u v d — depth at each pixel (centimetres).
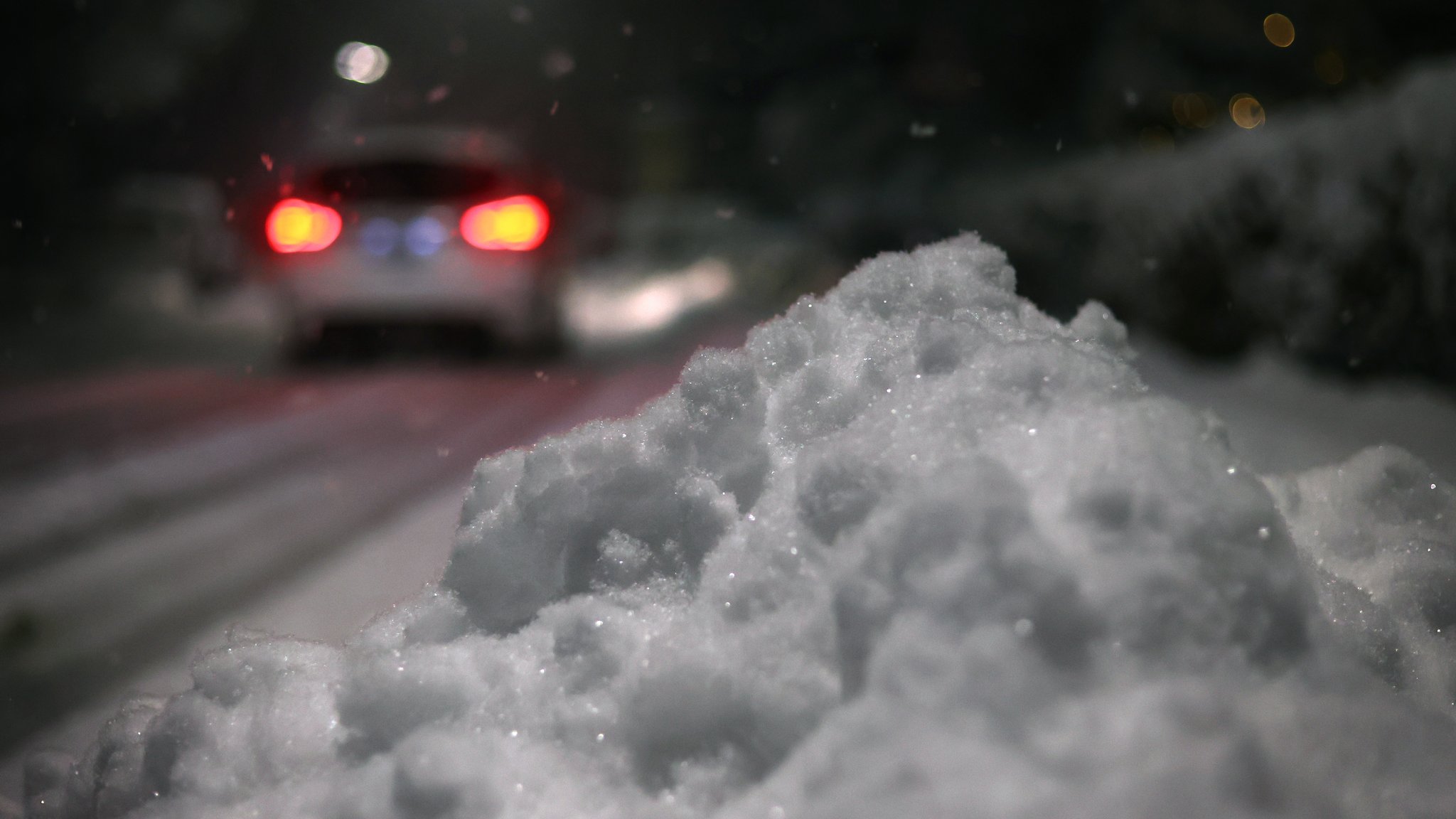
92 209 2150
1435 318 420
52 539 429
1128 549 89
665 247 2191
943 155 1980
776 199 2708
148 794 111
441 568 133
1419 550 128
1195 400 505
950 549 89
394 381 847
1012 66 2077
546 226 938
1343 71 1214
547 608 114
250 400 786
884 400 113
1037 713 81
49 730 249
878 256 139
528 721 104
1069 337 127
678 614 109
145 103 2859
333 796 100
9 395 828
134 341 1256
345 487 496
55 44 2456
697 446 121
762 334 132
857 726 83
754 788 94
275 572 364
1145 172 744
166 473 545
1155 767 77
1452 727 94
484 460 132
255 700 115
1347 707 88
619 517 120
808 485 106
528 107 3441
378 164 926
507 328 927
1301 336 520
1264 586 90
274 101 3372
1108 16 1736
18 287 1744
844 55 2622
